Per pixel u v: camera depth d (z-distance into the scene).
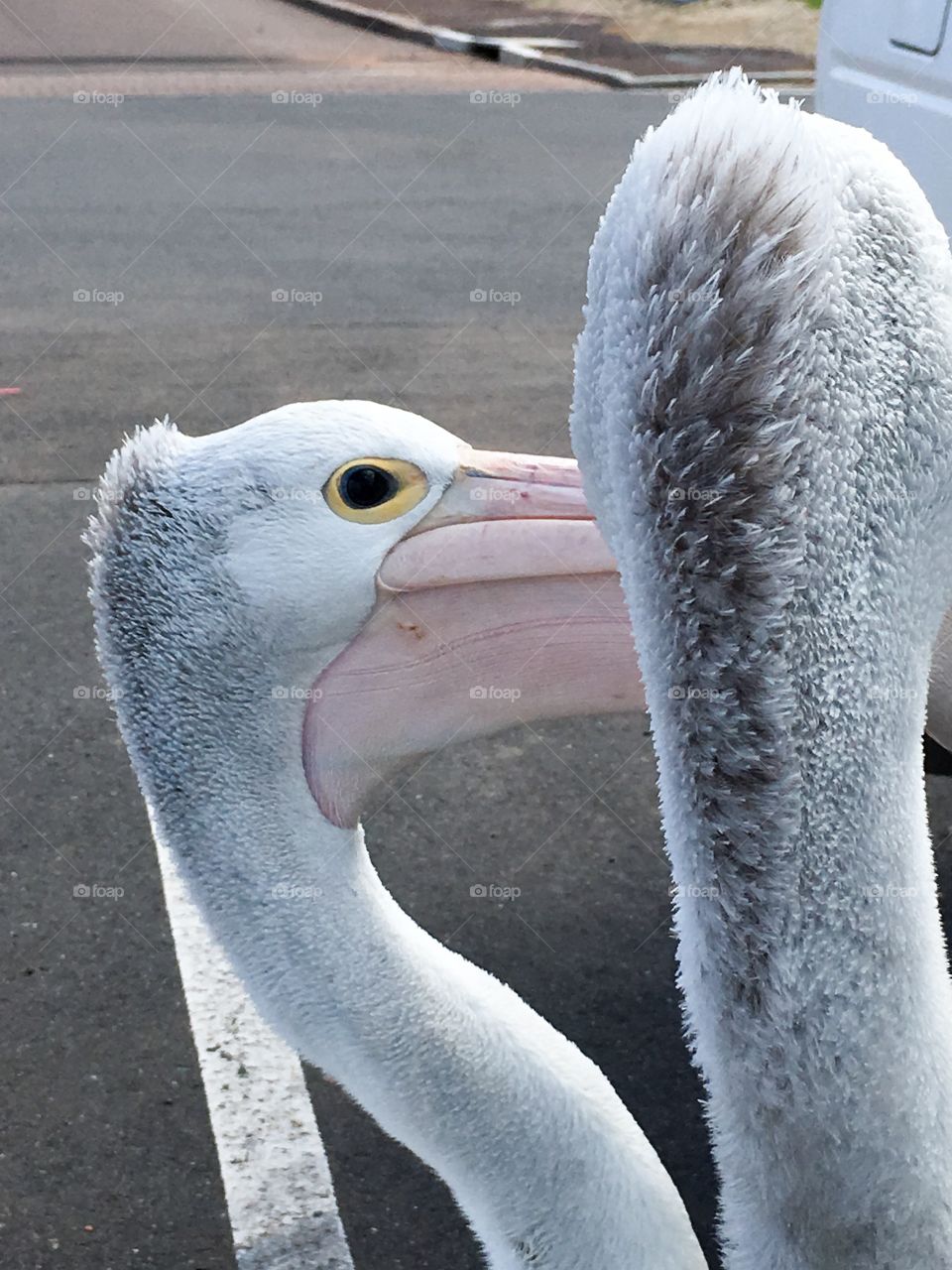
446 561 1.42
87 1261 2.57
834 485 1.02
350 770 1.48
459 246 8.18
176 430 1.46
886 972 1.15
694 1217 2.57
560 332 6.86
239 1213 2.66
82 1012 3.11
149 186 9.33
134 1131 2.83
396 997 1.54
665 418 1.00
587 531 1.43
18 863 3.56
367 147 10.40
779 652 1.05
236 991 3.16
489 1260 1.69
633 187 1.02
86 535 1.47
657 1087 2.88
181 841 1.50
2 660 4.35
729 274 0.97
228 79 12.86
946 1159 1.23
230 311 7.14
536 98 12.24
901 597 1.06
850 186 1.01
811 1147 1.20
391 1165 2.74
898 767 1.12
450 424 5.86
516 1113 1.59
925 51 2.99
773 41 13.45
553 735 4.03
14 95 11.98
